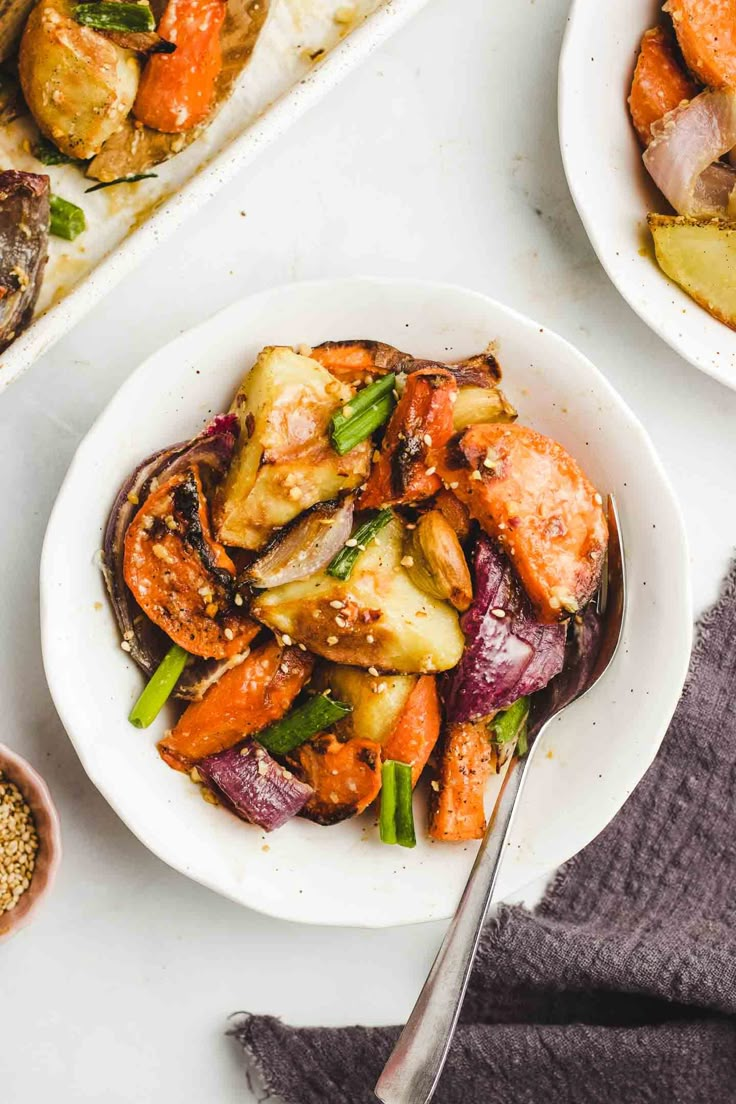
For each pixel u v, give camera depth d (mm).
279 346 715
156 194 738
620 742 731
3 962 758
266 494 688
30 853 730
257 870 717
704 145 736
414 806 734
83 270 735
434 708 708
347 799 707
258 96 739
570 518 702
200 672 701
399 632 689
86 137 713
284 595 690
